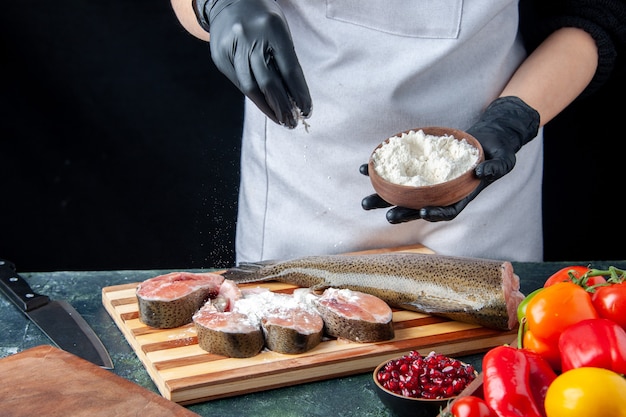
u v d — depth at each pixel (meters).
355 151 1.35
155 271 1.34
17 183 2.20
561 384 0.88
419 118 1.34
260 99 1.13
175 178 2.21
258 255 1.46
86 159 2.21
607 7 1.36
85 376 1.02
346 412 1.04
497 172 1.13
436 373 1.02
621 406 0.85
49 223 2.20
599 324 0.92
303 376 1.09
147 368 1.10
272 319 1.11
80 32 2.10
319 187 1.38
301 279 1.26
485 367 0.93
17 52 2.10
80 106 2.18
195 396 1.05
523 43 1.43
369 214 1.38
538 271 1.34
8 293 1.23
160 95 2.18
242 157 1.49
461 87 1.33
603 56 1.37
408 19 1.30
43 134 2.18
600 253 1.83
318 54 1.34
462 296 1.17
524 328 1.01
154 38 2.13
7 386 1.00
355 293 1.18
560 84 1.34
